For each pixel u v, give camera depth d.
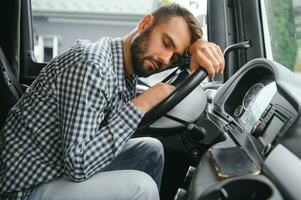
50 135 1.25
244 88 1.65
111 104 1.27
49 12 3.49
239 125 1.48
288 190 0.83
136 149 1.62
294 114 1.09
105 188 1.21
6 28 2.50
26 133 1.27
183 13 1.26
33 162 1.23
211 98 1.88
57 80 1.24
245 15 2.28
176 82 1.29
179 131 1.39
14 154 1.25
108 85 1.22
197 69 1.24
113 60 1.29
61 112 1.21
